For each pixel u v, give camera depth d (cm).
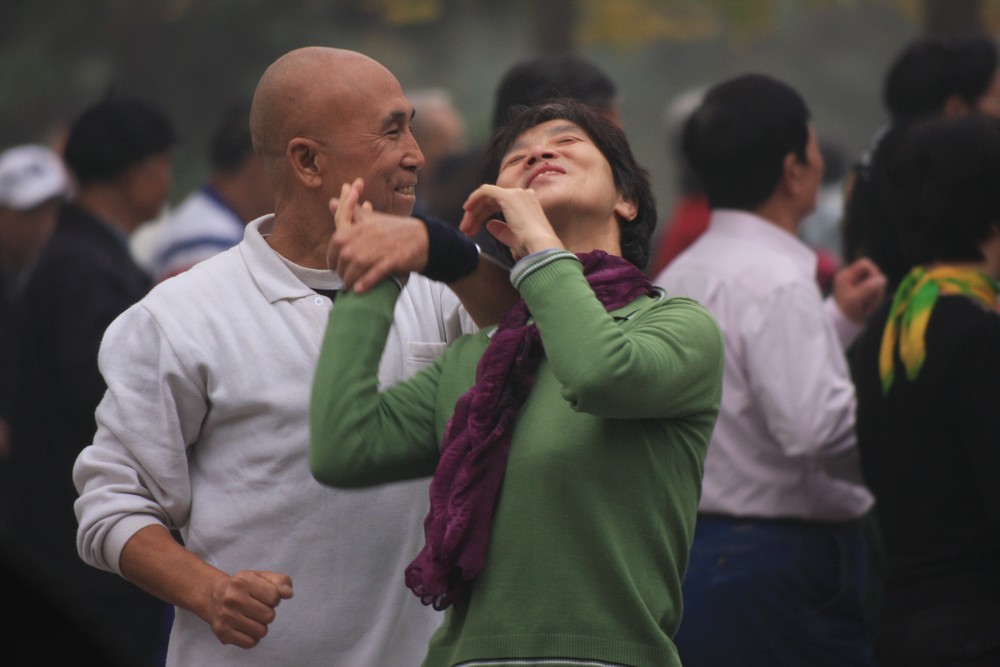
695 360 840
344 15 7075
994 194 1233
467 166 1967
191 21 6912
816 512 1349
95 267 1759
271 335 1003
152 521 989
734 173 1433
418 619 1012
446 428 853
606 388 790
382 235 843
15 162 2419
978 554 1195
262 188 2156
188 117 7050
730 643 1327
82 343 1727
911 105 1734
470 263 876
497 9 5184
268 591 909
